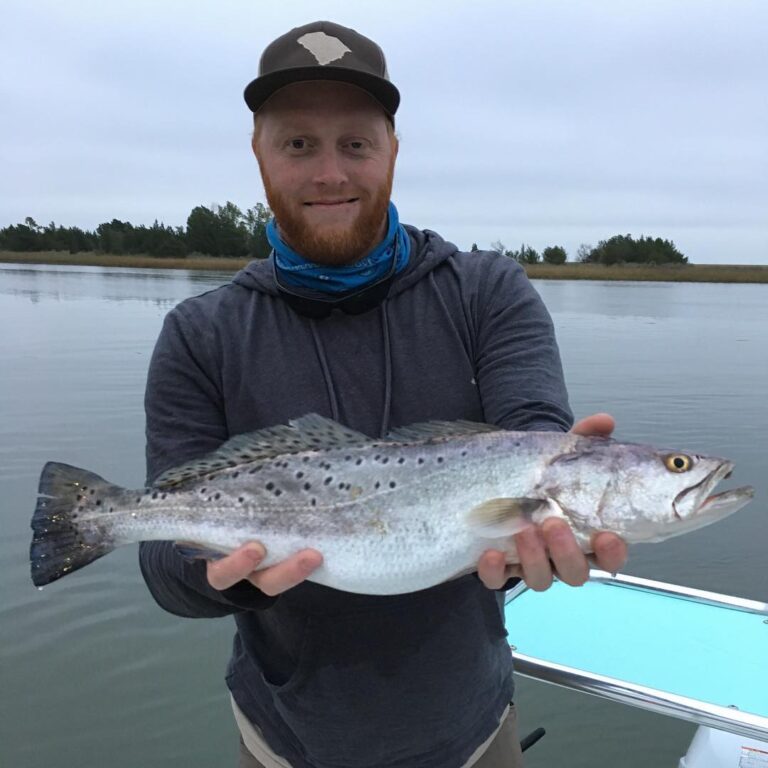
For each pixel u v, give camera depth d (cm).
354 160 88
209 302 95
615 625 138
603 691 117
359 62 85
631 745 164
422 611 89
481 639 93
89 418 402
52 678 184
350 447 87
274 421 90
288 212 89
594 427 84
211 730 168
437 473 84
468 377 91
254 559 78
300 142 87
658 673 123
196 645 199
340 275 89
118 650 195
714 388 486
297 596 89
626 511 82
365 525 84
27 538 250
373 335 91
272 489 87
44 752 160
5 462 324
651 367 572
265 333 91
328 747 91
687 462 83
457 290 93
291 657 92
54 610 212
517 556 80
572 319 973
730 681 119
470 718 92
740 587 217
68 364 573
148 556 92
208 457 88
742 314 1073
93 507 89
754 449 346
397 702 89
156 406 91
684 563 233
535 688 186
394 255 92
